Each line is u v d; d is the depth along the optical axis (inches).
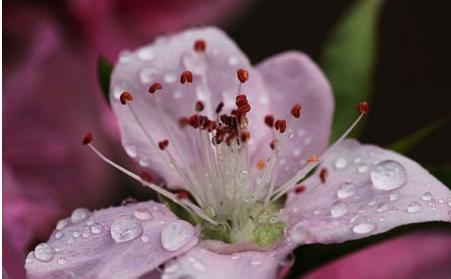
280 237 5.9
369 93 6.3
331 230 5.6
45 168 7.1
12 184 6.8
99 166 7.2
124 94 5.8
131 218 5.7
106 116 7.2
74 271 5.5
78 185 7.1
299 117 5.9
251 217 5.9
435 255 6.6
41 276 5.5
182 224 5.7
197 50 6.1
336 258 5.8
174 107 6.1
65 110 7.3
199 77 6.1
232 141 5.9
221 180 5.9
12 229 6.3
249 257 5.6
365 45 6.4
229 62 6.2
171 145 6.0
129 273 5.5
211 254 5.6
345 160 5.9
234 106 6.1
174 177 5.9
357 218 5.6
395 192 5.6
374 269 6.5
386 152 5.8
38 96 7.2
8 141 7.1
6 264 6.0
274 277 5.4
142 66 6.1
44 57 7.3
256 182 6.0
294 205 5.8
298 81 6.1
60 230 5.6
